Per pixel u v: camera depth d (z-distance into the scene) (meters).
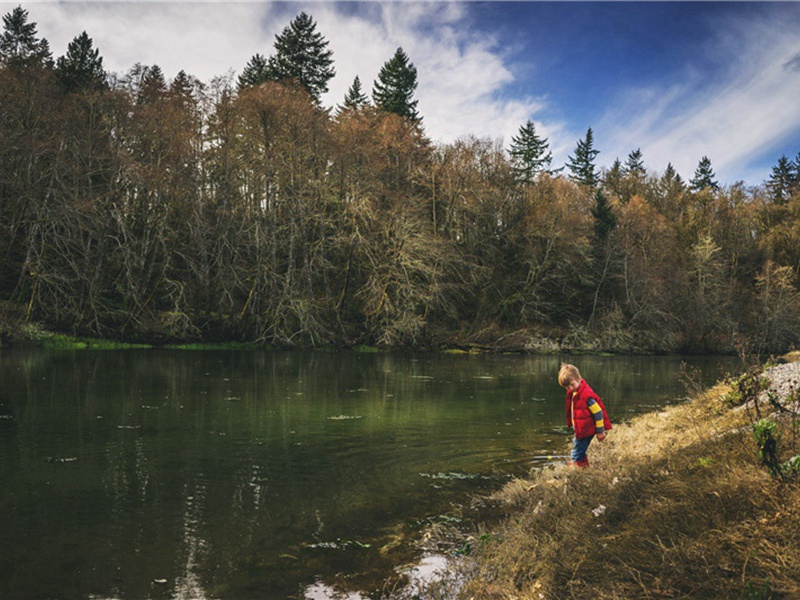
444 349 39.12
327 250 39.97
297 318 36.59
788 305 48.62
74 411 11.48
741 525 3.62
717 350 46.84
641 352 44.69
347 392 15.90
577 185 56.38
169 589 4.05
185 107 38.09
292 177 38.09
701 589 3.09
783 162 79.12
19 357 22.64
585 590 3.40
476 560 4.55
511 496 6.34
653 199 67.50
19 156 31.56
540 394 16.42
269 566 4.50
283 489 6.68
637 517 4.31
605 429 6.86
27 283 31.84
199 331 33.75
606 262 47.09
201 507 5.93
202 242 35.31
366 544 5.00
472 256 43.59
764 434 4.27
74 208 30.05
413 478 7.27
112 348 29.45
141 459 7.93
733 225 58.53
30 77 32.78
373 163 41.19
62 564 4.45
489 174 48.31
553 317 47.72
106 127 34.69
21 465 7.44
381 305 37.88
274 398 14.30
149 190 34.56
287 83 43.62
